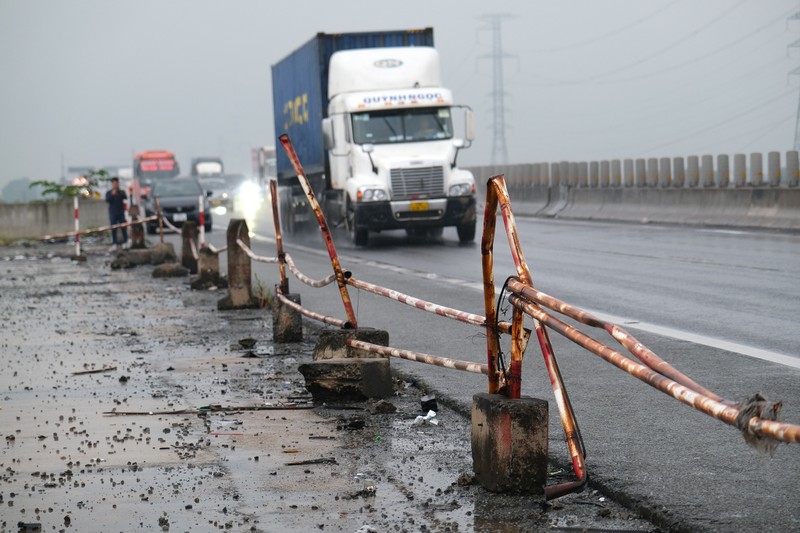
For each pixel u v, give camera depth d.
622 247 64.12
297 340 33.00
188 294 50.16
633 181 95.06
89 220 115.69
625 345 13.35
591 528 14.30
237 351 31.59
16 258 84.38
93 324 39.56
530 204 113.56
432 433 20.19
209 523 14.94
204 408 23.08
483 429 16.30
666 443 18.38
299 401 23.72
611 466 16.98
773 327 31.50
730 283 43.00
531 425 15.92
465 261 60.44
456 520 14.78
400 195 73.31
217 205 181.12
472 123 76.19
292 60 96.81
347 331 24.59
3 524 15.11
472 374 25.92
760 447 10.67
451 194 73.88
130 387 26.03
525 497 15.82
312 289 47.84
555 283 46.09
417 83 77.44
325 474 17.41
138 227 83.06
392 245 76.06
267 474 17.48
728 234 69.56
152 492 16.56
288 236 97.94
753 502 14.80
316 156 85.81
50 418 22.47
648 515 14.63
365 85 77.12
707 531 13.67
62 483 17.22
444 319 36.34
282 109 104.56
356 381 23.25
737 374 24.61
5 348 33.66
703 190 81.00
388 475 17.27
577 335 14.35
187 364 29.38
